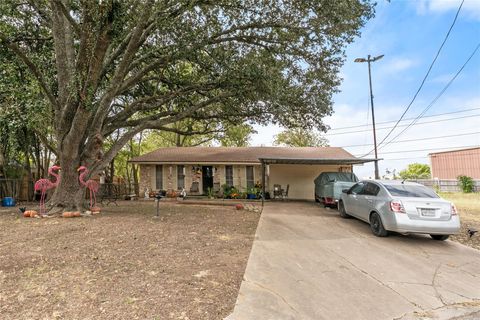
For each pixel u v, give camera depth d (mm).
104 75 11547
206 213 10953
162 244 6078
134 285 4086
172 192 17750
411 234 7973
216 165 18422
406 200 7207
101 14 8508
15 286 3893
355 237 7574
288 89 11969
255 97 11688
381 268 5398
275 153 19031
